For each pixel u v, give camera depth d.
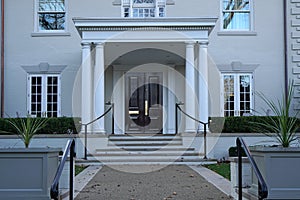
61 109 18.20
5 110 18.19
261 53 18.53
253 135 15.80
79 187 9.88
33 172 7.07
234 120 16.14
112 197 8.67
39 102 18.31
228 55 18.48
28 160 7.09
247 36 18.56
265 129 15.60
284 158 6.86
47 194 7.04
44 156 7.09
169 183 10.49
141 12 18.67
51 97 18.31
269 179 6.80
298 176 6.82
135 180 11.02
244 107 18.41
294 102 18.12
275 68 18.52
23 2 18.48
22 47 18.39
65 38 18.42
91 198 8.55
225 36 18.50
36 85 18.36
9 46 18.36
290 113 18.00
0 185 7.06
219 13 18.61
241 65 18.42
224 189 9.58
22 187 7.06
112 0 18.58
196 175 11.88
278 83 18.45
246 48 18.53
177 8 18.56
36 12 18.58
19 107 18.25
